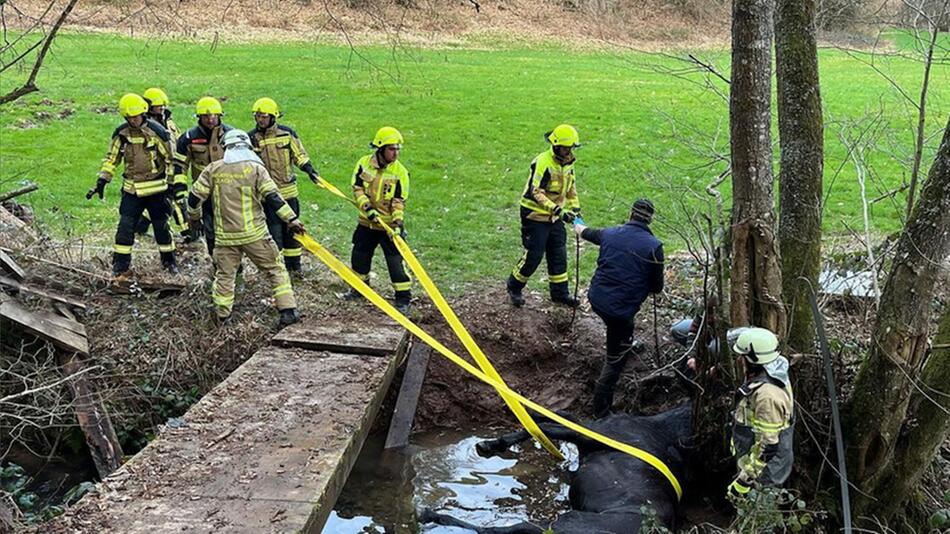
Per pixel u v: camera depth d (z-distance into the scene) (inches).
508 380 299.4
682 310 317.1
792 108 209.5
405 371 290.2
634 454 229.3
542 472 261.1
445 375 296.8
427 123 655.1
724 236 228.4
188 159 314.3
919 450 198.8
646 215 265.4
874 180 365.1
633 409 283.9
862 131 322.0
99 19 858.1
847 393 216.8
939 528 205.9
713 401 233.1
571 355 306.5
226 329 288.8
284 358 263.1
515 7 1226.0
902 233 196.7
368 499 242.4
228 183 273.7
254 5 1055.6
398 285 312.2
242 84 781.3
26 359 265.6
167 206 321.4
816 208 210.4
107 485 187.0
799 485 211.6
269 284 319.9
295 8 1076.5
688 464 243.3
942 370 193.2
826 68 871.1
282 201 277.0
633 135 626.2
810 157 209.0
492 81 876.6
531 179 304.7
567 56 1091.3
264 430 214.7
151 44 928.9
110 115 616.7
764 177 201.0
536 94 804.0
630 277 258.7
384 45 941.8
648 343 301.9
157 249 363.6
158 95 328.2
